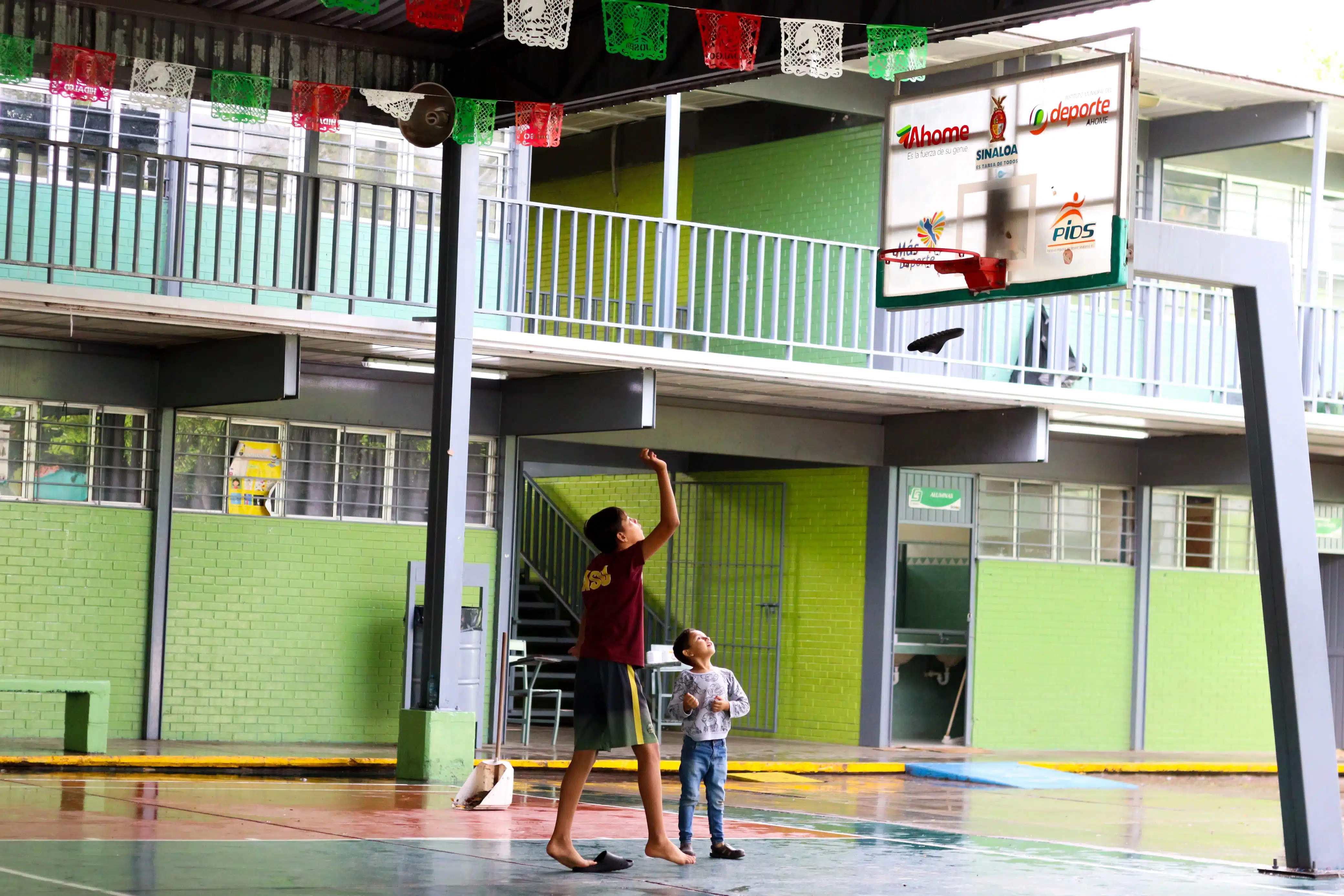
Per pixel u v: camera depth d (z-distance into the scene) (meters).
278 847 7.51
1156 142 17.55
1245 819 11.73
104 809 8.80
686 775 7.82
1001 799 12.62
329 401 14.32
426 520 14.80
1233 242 8.34
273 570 14.05
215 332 12.55
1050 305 16.02
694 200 17.25
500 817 9.21
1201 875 8.02
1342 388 17.59
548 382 14.45
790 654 17.12
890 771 14.74
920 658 17.47
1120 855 8.84
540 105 10.63
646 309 17.20
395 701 14.49
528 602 19.36
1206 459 17.39
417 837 8.12
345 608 14.33
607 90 10.41
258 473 14.09
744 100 16.81
